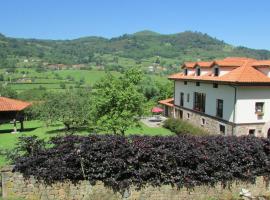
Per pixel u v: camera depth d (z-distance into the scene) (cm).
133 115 2752
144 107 2847
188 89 3888
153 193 1324
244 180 1405
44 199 1270
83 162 1282
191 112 3781
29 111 4644
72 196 1284
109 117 2694
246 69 2975
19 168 1252
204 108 3450
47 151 1292
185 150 1346
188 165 1359
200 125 3538
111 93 2688
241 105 2862
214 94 3228
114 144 1303
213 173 1371
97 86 2817
